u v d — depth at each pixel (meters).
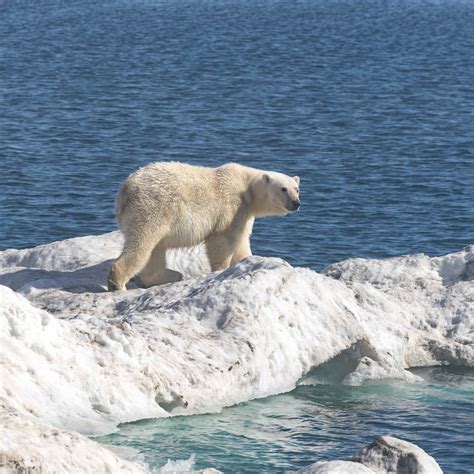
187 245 39.78
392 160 90.56
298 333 35.06
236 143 100.00
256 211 41.31
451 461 29.12
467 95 142.00
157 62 174.62
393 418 32.53
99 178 80.00
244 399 32.88
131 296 37.19
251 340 33.34
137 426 29.27
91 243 42.44
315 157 92.62
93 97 128.75
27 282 39.78
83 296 37.56
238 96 133.75
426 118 119.06
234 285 34.66
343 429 31.20
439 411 33.44
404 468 25.12
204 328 33.69
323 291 36.59
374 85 150.62
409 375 36.72
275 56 190.38
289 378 34.44
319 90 143.25
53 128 103.12
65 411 27.83
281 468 27.70
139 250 38.59
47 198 71.75
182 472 25.94
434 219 68.00
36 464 22.22
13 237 62.09
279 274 35.75
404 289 40.88
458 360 38.53
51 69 158.62
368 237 63.41
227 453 28.34
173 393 30.62
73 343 29.72
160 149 95.50
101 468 23.16
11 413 23.91
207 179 39.84
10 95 127.38
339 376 36.28
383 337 37.75
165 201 38.69
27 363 27.83
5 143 92.75
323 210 69.56
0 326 28.03
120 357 30.16
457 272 41.59
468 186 78.94
